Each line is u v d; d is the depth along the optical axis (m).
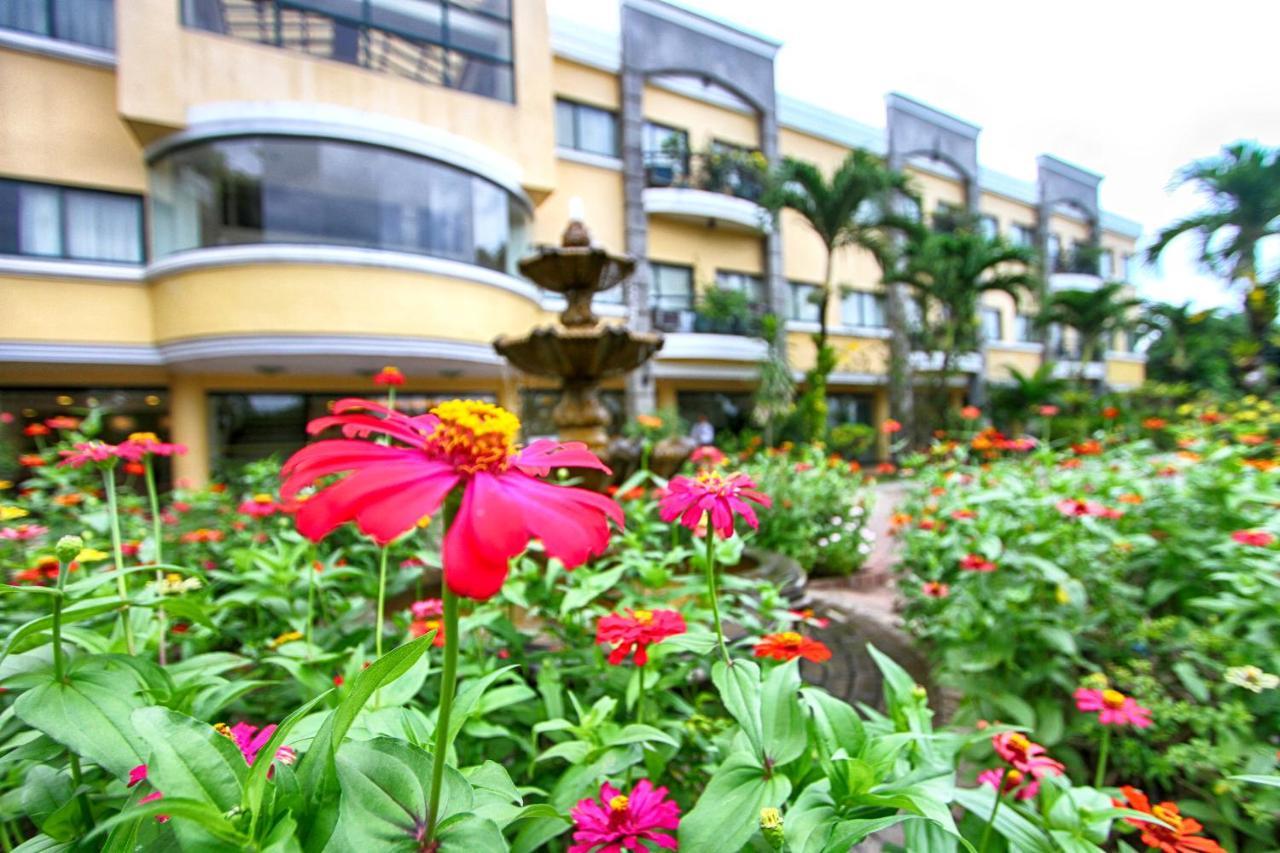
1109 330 15.06
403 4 8.17
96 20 7.12
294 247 6.74
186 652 1.56
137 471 1.54
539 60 9.39
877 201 10.70
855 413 15.02
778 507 5.03
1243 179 8.94
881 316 15.47
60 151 6.85
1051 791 1.26
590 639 1.94
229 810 0.56
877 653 1.43
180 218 7.08
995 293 17.83
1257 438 3.61
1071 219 20.41
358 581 2.43
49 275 6.74
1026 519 2.77
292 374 8.38
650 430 8.55
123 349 7.05
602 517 0.67
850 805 0.93
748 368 12.15
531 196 9.61
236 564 2.06
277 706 1.65
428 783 0.64
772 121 13.23
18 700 0.79
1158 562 2.58
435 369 8.55
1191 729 2.01
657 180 11.52
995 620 2.31
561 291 4.54
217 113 6.70
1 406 6.92
